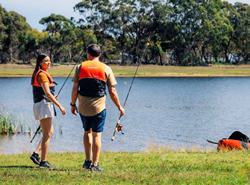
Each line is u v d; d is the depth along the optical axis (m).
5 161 8.51
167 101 38.19
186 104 35.19
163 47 109.25
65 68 92.56
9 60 103.81
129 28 103.38
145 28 105.06
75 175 6.33
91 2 104.44
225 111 29.69
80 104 6.39
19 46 106.62
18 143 16.22
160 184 5.83
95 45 6.49
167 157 8.76
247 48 112.94
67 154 9.99
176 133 19.80
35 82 6.77
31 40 104.25
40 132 18.81
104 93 6.41
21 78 74.94
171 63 110.50
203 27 100.50
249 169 6.96
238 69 100.62
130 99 40.69
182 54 107.31
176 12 101.44
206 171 6.84
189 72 92.56
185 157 8.73
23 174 6.44
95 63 6.39
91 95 6.32
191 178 6.21
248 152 9.30
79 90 6.43
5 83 62.03
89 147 6.71
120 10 102.06
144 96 44.44
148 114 27.58
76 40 104.88
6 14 99.81
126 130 20.41
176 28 100.88
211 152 9.86
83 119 6.46
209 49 115.31
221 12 107.62
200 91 51.22
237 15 108.88
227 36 107.62
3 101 36.03
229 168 7.05
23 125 20.56
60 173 6.49
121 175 6.38
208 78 80.31
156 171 6.79
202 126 22.27
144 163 7.81
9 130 18.56
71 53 113.25
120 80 74.69
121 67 100.12
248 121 24.48
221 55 123.06
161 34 105.94
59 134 18.64
